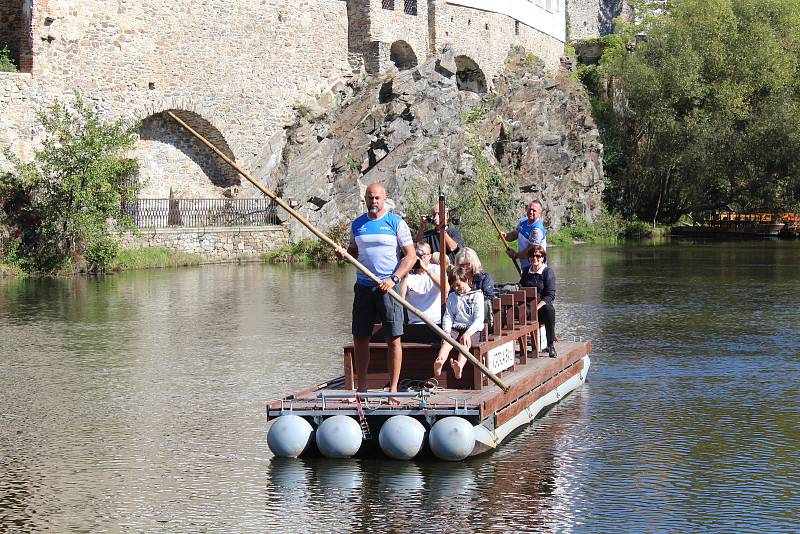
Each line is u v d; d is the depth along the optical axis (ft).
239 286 96.84
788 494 33.17
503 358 42.93
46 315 76.18
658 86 189.47
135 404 46.62
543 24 205.98
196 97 132.77
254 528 30.42
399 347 38.40
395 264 38.99
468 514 31.35
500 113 168.76
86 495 33.63
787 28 202.80
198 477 35.37
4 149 107.76
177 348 61.46
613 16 263.90
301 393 40.16
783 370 53.67
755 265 119.03
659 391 48.57
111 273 110.22
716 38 194.70
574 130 179.83
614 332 66.80
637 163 194.39
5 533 30.30
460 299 40.75
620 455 37.55
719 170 188.34
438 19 168.66
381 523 30.63
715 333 66.33
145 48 126.52
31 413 45.03
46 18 115.14
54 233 108.37
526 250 51.83
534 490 33.58
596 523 30.53
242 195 135.54
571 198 173.99
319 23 150.00
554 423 42.29
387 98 145.69
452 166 144.66
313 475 35.37
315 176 136.15
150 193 128.67
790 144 183.93
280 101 144.05
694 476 35.01
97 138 109.50
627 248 151.94
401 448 36.58
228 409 45.44
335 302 83.82
